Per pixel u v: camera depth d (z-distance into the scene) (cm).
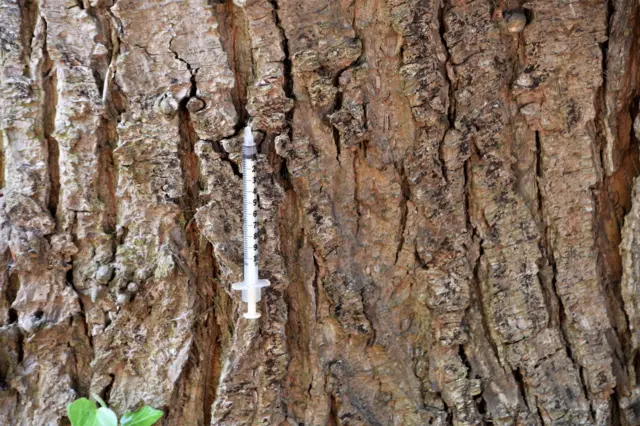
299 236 61
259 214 59
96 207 59
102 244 60
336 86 59
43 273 60
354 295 61
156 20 58
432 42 59
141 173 59
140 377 60
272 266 60
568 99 61
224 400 60
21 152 59
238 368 60
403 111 60
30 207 59
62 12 58
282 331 60
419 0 58
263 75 58
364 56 59
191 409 61
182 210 59
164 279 59
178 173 59
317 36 58
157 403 60
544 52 60
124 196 59
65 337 60
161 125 58
